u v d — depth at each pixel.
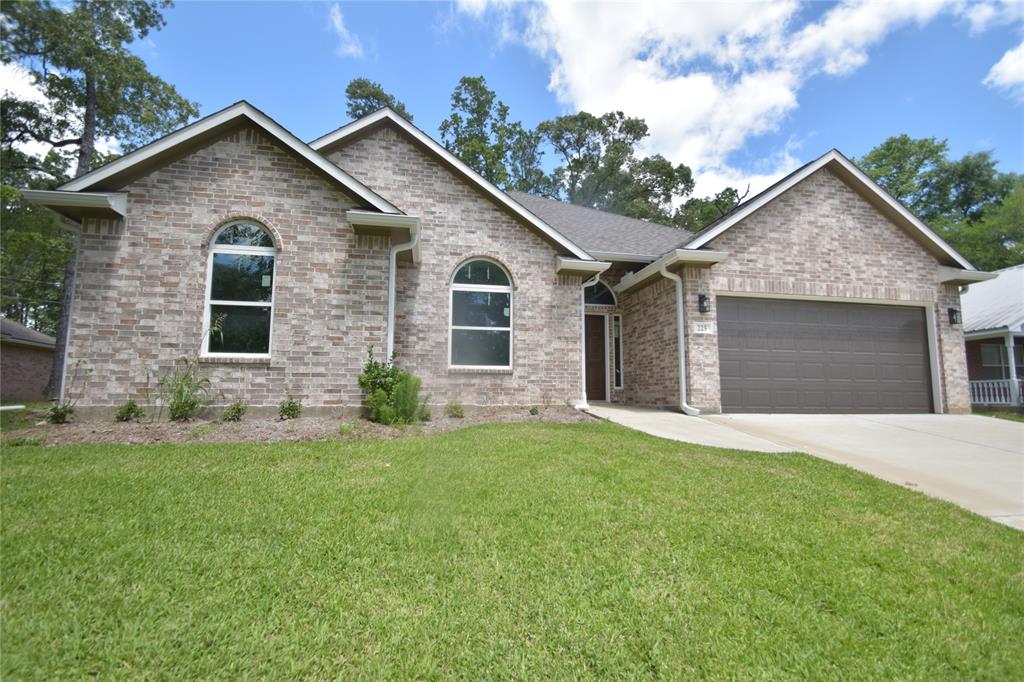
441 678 2.11
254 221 8.16
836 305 11.59
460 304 10.34
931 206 33.84
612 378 13.30
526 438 6.94
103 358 7.50
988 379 16.45
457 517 3.84
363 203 8.48
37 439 6.09
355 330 8.29
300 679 2.07
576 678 2.14
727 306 11.05
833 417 10.43
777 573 3.16
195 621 2.43
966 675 2.30
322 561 3.07
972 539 3.93
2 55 17.91
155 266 7.75
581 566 3.12
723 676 2.19
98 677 2.04
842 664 2.32
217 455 5.50
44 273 28.08
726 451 6.69
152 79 20.33
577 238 13.20
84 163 18.88
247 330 8.08
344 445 6.16
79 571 2.85
